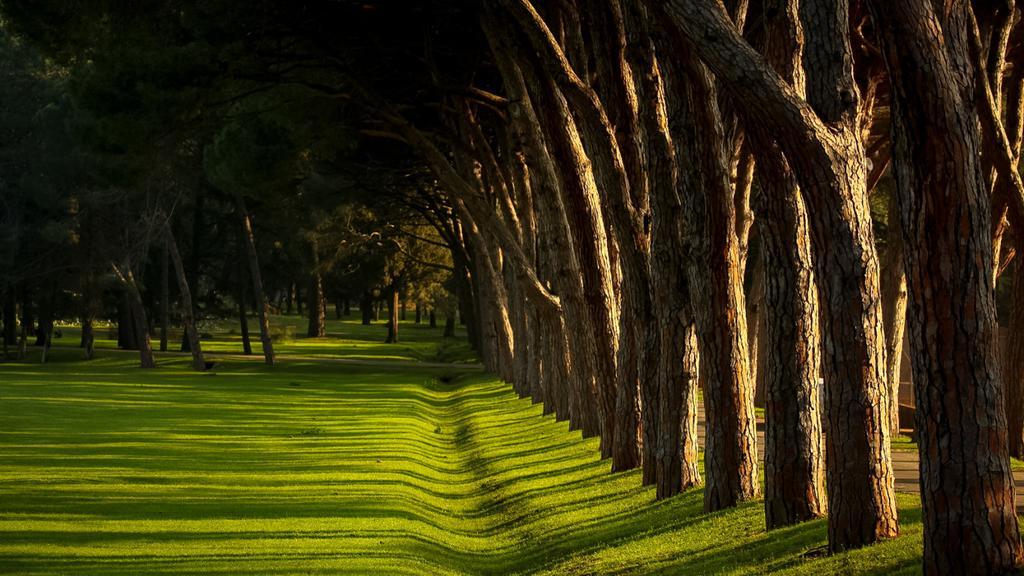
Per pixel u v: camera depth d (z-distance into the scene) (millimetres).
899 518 15297
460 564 19156
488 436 40094
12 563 15938
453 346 116000
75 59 31594
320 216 70000
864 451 13727
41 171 80062
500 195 46656
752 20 24703
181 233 98000
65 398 52812
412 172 57312
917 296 10766
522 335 56000
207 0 29891
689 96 18953
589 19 24859
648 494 22469
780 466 16469
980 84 23984
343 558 17344
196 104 30938
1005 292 57562
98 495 23703
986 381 10719
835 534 13891
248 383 67250
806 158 12875
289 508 22688
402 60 35125
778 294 16516
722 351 19094
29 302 97875
